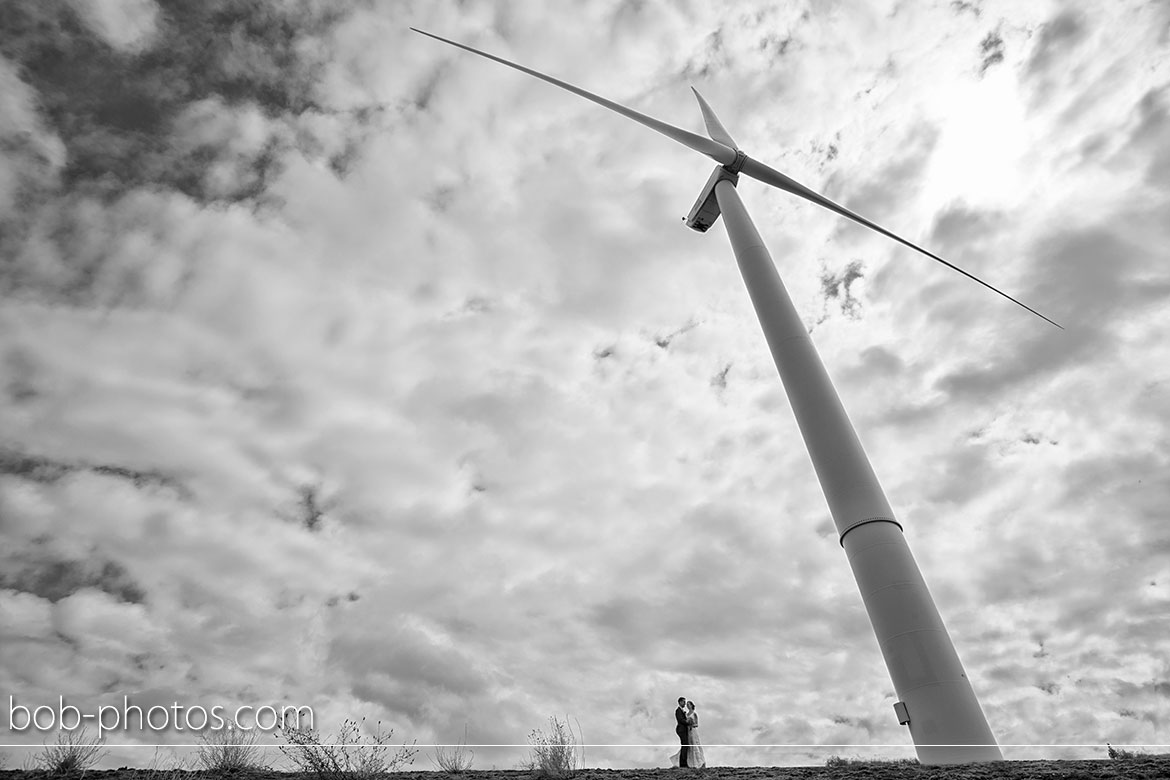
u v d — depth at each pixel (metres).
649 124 32.06
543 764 13.33
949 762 15.88
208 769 12.27
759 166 30.84
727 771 13.42
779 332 23.53
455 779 12.84
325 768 11.32
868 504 19.62
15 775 11.03
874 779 11.73
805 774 12.60
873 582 18.59
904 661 17.38
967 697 16.58
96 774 11.42
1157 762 11.44
